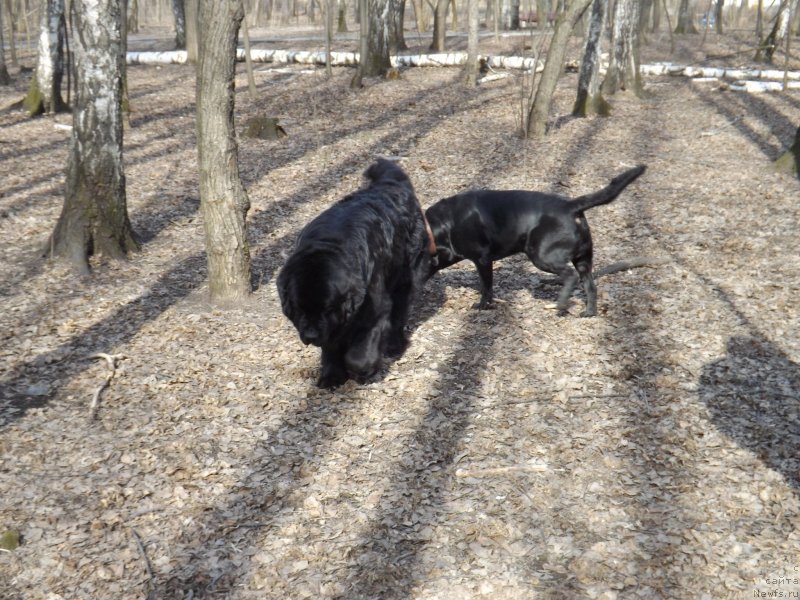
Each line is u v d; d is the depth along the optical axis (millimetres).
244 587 3086
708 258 5523
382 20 14648
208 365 4344
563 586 3049
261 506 3422
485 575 3100
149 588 3086
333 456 3689
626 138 9258
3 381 4195
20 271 5391
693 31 24766
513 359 4359
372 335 3945
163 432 3838
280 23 36344
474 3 13023
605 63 15125
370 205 3988
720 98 12273
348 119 10594
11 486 3500
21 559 3186
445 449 3717
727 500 3371
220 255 4922
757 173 7539
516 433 3799
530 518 3332
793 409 3863
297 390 4129
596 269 5398
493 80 13914
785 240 5777
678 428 3785
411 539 3254
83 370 4301
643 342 4480
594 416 3895
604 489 3463
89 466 3623
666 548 3174
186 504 3438
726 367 4215
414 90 13102
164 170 7820
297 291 3512
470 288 5207
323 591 3064
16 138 9227
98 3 5258
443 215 4645
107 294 5125
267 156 8367
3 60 13891
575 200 4492
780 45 18891
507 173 7629
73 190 5516
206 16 4559
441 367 4305
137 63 17422
